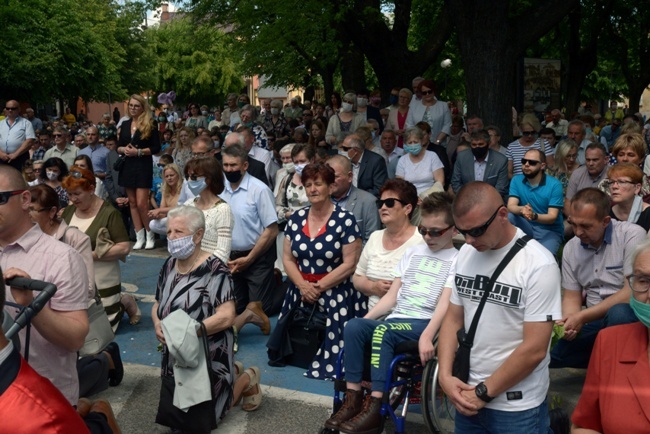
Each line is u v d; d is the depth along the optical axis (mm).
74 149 12758
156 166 11891
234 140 7641
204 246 6363
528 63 19891
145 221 11070
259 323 6961
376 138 12977
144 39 52125
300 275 6023
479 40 12625
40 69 32562
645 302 2854
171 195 9305
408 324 4754
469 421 3588
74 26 34875
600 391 2963
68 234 5293
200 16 23453
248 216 7059
